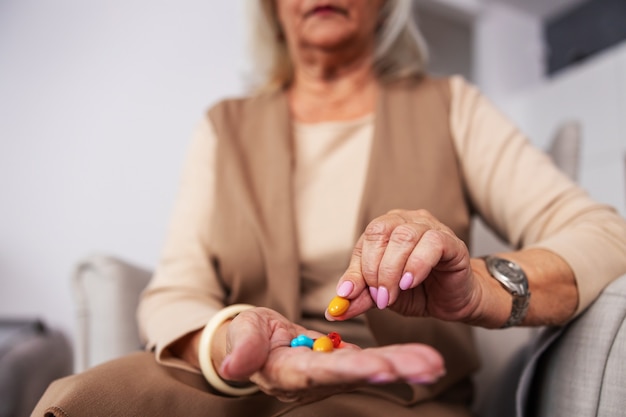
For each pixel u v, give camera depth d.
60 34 1.71
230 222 0.72
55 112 1.68
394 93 0.80
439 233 0.41
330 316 0.40
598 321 0.49
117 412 0.44
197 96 1.75
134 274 0.82
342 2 0.77
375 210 0.68
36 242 1.63
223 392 0.52
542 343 0.55
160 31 1.74
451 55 2.56
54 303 1.60
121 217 1.64
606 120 2.17
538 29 2.89
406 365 0.26
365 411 0.54
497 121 0.75
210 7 1.80
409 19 0.91
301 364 0.31
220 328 0.52
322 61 0.82
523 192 0.67
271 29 0.97
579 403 0.49
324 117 0.83
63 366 1.54
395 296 0.39
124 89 1.69
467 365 0.66
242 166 0.76
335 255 0.70
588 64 2.28
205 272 0.73
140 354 0.56
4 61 1.71
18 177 1.66
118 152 1.66
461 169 0.74
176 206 0.81
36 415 0.43
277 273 0.67
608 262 0.53
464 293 0.44
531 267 0.51
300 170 0.77
